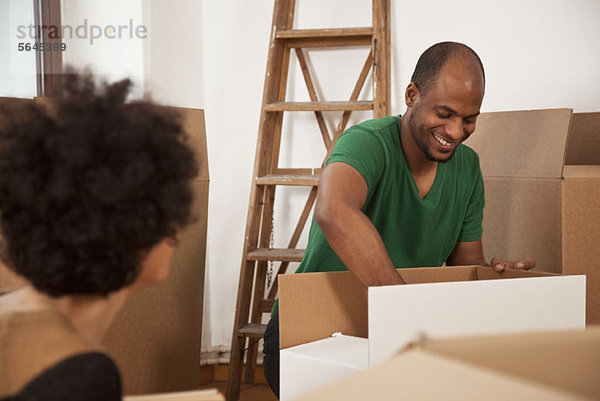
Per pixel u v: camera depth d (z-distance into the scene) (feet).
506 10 7.34
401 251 4.73
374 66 7.02
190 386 5.70
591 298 4.80
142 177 1.78
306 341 4.00
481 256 5.13
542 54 7.25
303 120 7.97
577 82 7.16
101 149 1.76
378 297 3.07
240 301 7.20
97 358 1.67
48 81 6.49
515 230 5.25
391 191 4.44
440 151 4.20
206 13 8.04
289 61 8.00
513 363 1.48
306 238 8.05
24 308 1.85
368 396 1.30
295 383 3.71
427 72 4.12
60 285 1.84
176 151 1.94
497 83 7.43
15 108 1.90
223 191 8.17
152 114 1.95
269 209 7.73
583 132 6.02
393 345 3.11
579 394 1.47
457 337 1.53
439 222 4.72
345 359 3.58
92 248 1.80
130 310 4.77
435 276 4.26
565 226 4.81
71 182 1.72
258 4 7.95
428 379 1.34
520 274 4.06
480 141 5.68
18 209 1.80
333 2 7.79
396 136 4.45
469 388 1.29
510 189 5.29
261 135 7.31
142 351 4.95
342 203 3.73
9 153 1.77
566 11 7.14
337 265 4.51
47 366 1.59
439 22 7.56
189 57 7.82
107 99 1.89
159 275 2.13
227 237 8.19
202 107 8.11
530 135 5.25
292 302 3.96
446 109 4.02
